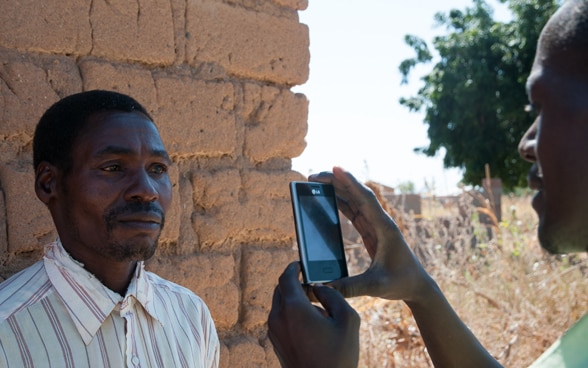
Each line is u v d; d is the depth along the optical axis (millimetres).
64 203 2160
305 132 3770
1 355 1916
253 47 3537
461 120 20312
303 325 1379
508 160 20641
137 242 2115
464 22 22375
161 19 3143
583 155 1132
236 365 3375
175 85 3178
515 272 6504
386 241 1690
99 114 2146
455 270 6656
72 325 2033
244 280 3467
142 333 2172
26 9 2689
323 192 1770
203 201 3309
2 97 2607
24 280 2096
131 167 2145
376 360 5082
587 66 1132
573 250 1207
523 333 5395
